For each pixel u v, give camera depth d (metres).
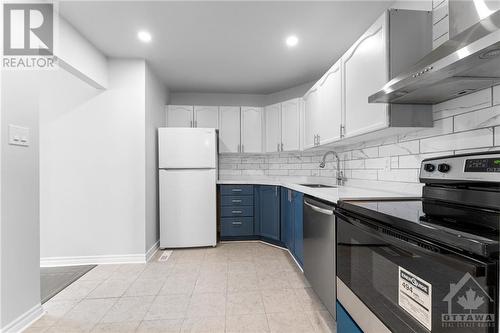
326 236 1.64
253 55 2.75
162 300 1.96
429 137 1.56
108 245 2.76
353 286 1.26
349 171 2.67
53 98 2.72
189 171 3.21
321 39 2.42
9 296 1.51
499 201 0.70
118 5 1.90
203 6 1.92
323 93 2.51
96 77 2.54
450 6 1.23
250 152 3.82
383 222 1.03
